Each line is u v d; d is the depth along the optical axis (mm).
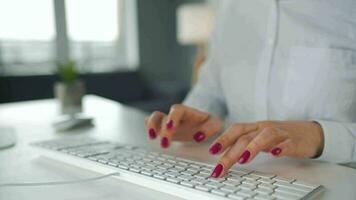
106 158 497
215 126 656
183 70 4102
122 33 3744
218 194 355
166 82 3867
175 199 385
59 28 3197
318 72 645
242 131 457
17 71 3049
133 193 408
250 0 772
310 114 665
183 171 428
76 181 454
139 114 1058
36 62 3145
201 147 621
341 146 482
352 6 628
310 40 662
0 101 2824
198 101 872
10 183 453
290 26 690
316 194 374
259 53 745
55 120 971
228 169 413
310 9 675
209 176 407
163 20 4000
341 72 627
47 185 443
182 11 3299
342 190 400
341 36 641
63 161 538
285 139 447
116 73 3576
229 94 817
